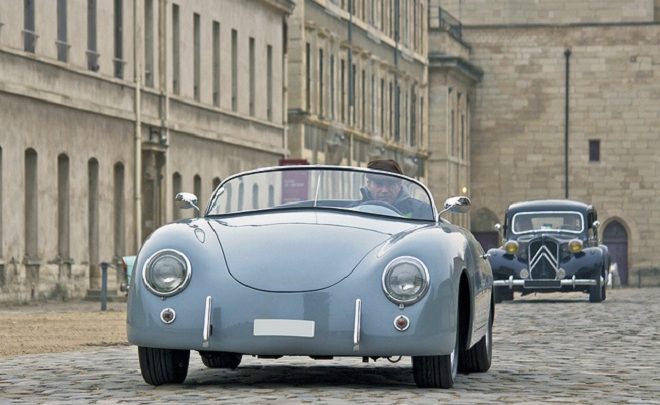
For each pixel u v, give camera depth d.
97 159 56.06
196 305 15.34
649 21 131.75
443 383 16.14
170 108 63.88
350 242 15.72
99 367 20.48
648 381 18.36
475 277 16.97
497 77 131.50
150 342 15.43
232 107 73.44
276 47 80.06
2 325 33.97
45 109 51.75
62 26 53.88
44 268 51.47
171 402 14.72
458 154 125.81
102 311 43.44
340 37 93.62
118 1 59.00
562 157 131.12
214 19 70.19
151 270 15.51
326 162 90.56
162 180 62.41
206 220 16.59
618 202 130.75
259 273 15.40
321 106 89.44
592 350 25.05
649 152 130.62
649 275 130.50
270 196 17.23
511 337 29.25
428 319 15.20
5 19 48.66
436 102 121.31
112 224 57.31
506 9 133.00
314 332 15.16
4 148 48.62
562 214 53.72
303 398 14.98
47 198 51.94
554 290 52.56
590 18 133.12
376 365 20.69
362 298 15.22
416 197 17.25
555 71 131.25
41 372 19.62
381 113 105.50
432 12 122.75
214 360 19.45
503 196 131.38
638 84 130.75
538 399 15.46
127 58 59.19
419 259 15.40
